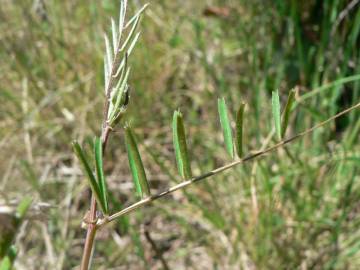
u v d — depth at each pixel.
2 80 0.36
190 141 0.33
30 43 0.36
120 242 0.29
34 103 0.36
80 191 0.31
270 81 0.33
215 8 0.36
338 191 0.28
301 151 0.29
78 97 0.35
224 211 0.29
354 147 0.30
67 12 0.37
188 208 0.29
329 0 0.33
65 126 0.34
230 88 0.34
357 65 0.32
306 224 0.27
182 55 0.37
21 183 0.32
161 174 0.32
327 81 0.31
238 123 0.12
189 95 0.36
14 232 0.10
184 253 0.29
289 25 0.33
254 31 0.34
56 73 0.36
